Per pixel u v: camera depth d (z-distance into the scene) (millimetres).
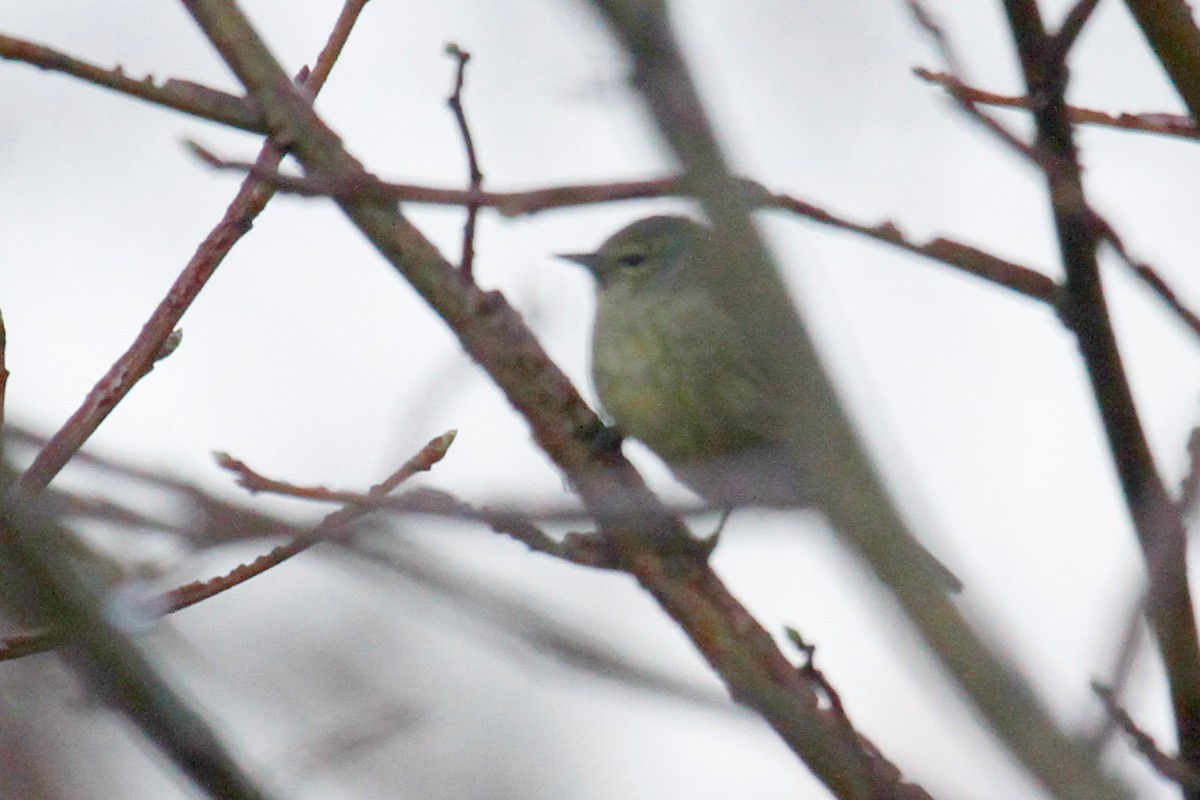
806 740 6012
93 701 5566
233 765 4961
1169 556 6434
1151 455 6828
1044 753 3957
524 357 8719
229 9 7863
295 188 6270
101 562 5773
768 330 4238
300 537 5164
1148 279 6621
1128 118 6930
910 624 4035
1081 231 6582
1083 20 6500
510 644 4855
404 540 4977
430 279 8336
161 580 5824
